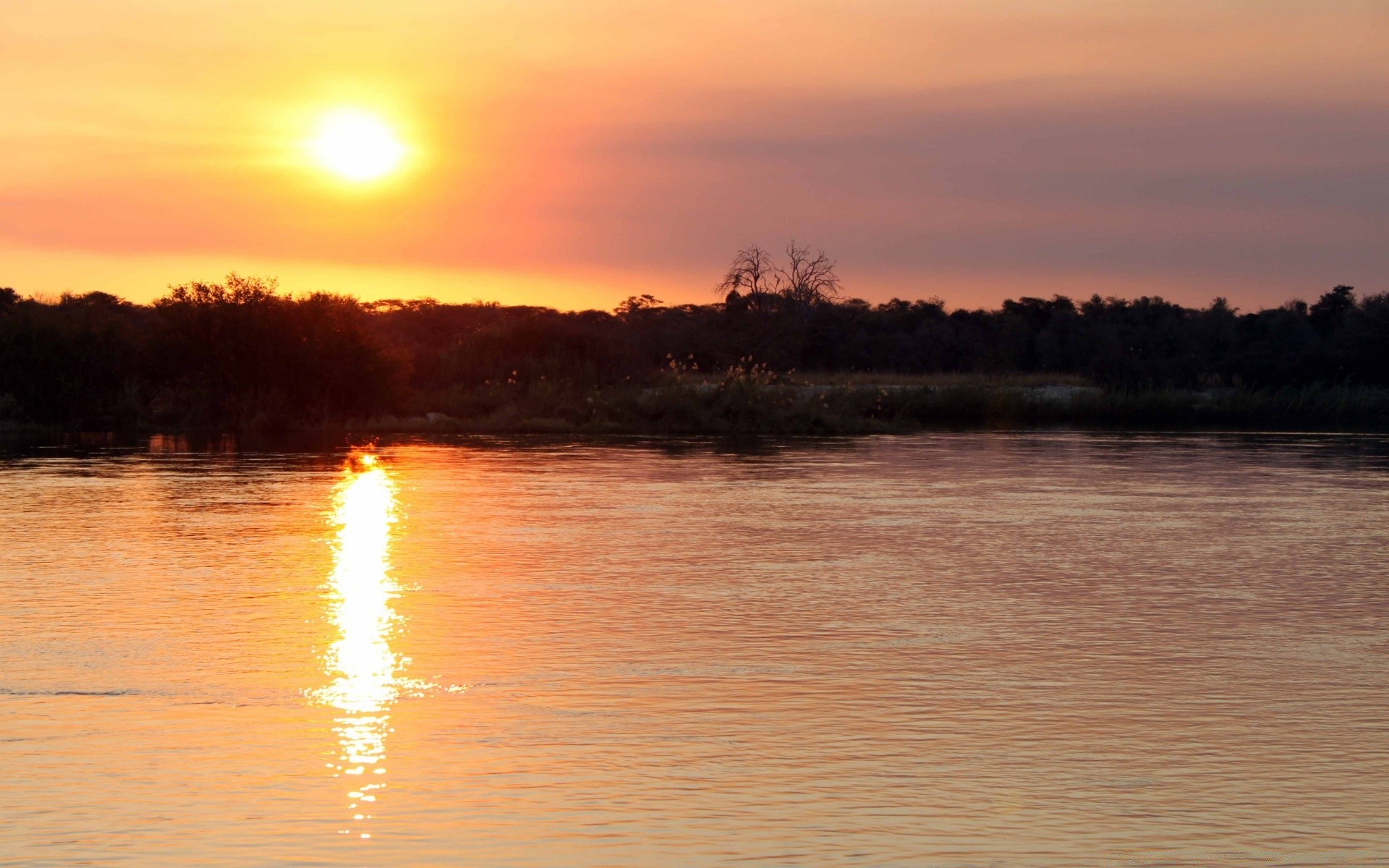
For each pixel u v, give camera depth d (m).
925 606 13.70
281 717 9.38
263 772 8.19
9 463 32.56
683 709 9.65
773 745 8.77
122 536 18.84
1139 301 114.12
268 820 7.36
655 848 6.98
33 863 6.76
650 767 8.30
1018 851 6.96
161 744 8.72
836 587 14.84
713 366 90.44
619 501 24.23
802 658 11.29
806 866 6.76
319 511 22.20
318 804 7.63
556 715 9.45
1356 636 12.23
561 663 11.02
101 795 7.75
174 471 30.27
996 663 11.12
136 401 50.06
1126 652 11.55
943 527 20.52
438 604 13.67
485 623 12.70
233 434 46.09
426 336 106.31
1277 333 93.56
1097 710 9.63
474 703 9.77
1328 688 10.30
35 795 7.75
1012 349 103.00
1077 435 48.09
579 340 64.00
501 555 17.23
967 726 9.25
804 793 7.82
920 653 11.47
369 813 7.48
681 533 19.59
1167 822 7.39
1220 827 7.31
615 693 10.08
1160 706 9.77
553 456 36.28
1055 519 21.52
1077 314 110.19
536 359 61.94
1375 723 9.35
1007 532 19.92
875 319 108.94
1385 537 19.30
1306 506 23.75
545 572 15.82
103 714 9.42
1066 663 11.13
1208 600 14.13
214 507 22.67
